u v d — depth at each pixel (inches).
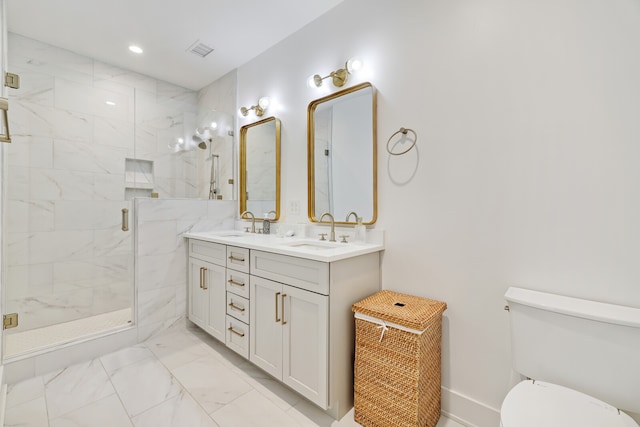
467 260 56.9
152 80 121.1
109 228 108.8
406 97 65.2
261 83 104.1
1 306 67.9
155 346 87.4
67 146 101.1
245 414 58.6
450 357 59.0
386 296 63.4
